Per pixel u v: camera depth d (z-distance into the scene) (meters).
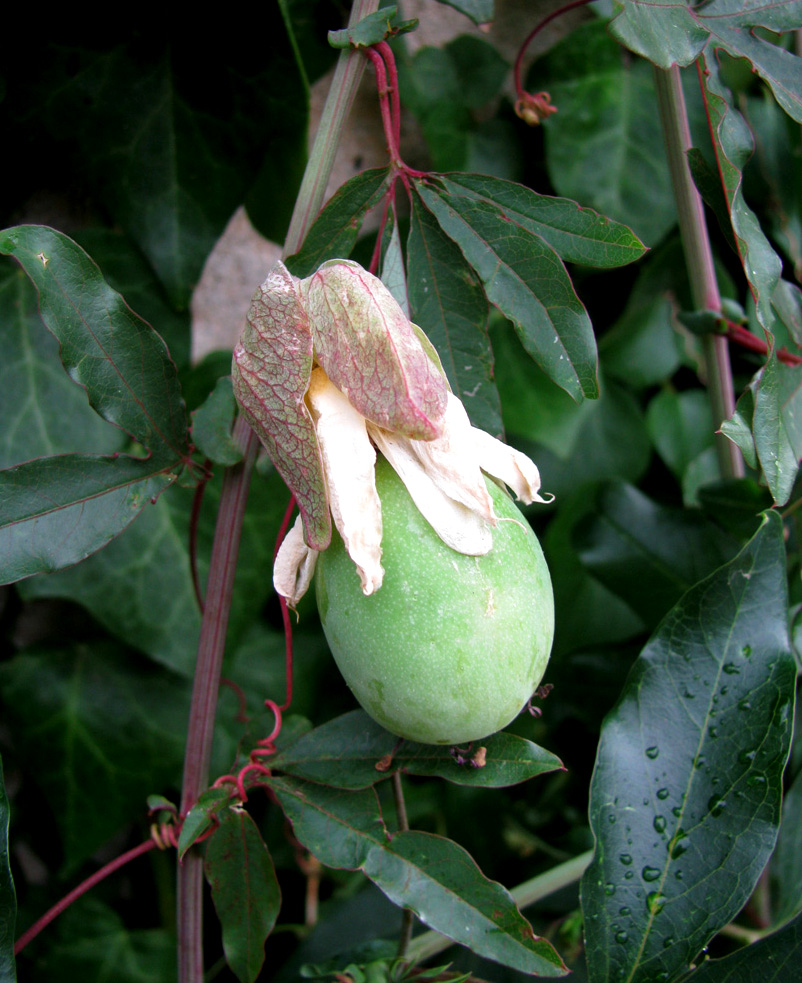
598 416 0.45
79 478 0.31
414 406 0.28
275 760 0.32
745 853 0.31
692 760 0.32
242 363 0.29
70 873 0.44
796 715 0.39
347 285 0.29
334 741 0.32
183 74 0.40
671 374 0.46
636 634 0.44
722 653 0.32
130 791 0.43
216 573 0.33
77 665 0.43
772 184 0.44
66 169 0.41
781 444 0.31
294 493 0.29
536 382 0.44
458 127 0.44
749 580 0.32
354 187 0.32
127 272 0.41
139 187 0.41
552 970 0.29
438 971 0.34
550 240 0.32
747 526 0.40
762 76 0.33
